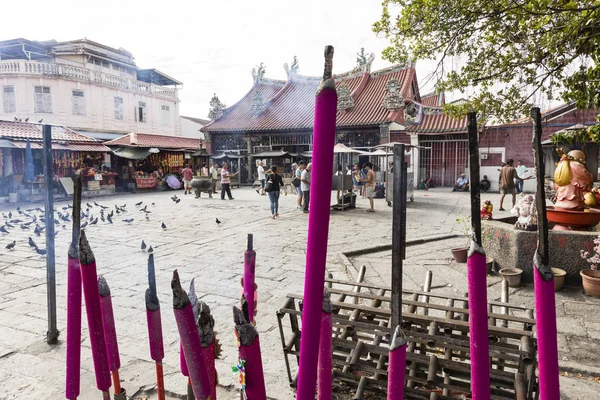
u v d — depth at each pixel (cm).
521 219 566
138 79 2350
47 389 308
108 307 139
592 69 461
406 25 490
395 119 2192
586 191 586
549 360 68
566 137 591
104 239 883
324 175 61
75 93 2005
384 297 249
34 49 2067
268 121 2606
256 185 2522
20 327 419
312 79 2809
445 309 233
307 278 66
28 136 1670
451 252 728
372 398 265
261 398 77
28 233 966
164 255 735
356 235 917
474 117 72
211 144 2717
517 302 474
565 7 424
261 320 436
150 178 2291
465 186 1980
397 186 78
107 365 121
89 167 2081
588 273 505
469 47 506
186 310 83
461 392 232
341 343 255
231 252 754
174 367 338
